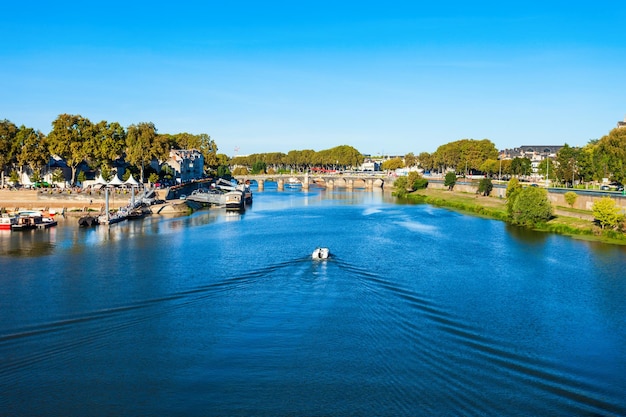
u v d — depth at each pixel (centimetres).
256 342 5134
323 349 4959
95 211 15225
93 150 17200
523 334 5422
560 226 12144
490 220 14462
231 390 4219
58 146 16825
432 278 7531
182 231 12038
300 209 18000
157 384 4316
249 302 6328
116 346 5025
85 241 10512
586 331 5538
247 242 10381
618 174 15788
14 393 4172
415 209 17938
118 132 18675
